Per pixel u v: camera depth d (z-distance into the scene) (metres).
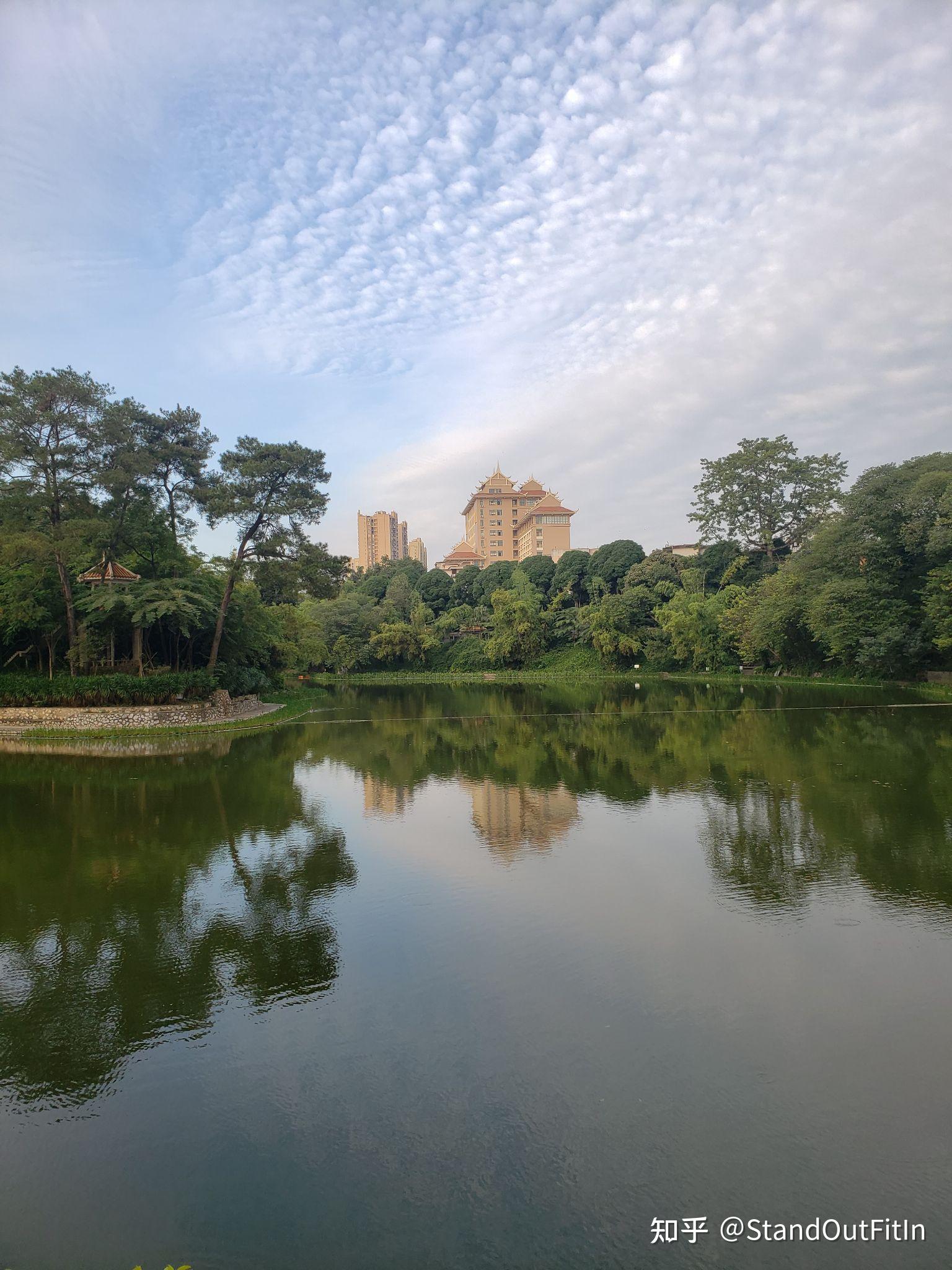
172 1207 5.70
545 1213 5.55
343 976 9.18
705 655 61.94
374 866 13.27
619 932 10.20
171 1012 8.48
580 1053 7.46
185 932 10.62
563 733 30.41
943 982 8.67
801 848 13.55
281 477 36.41
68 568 35.56
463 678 73.44
